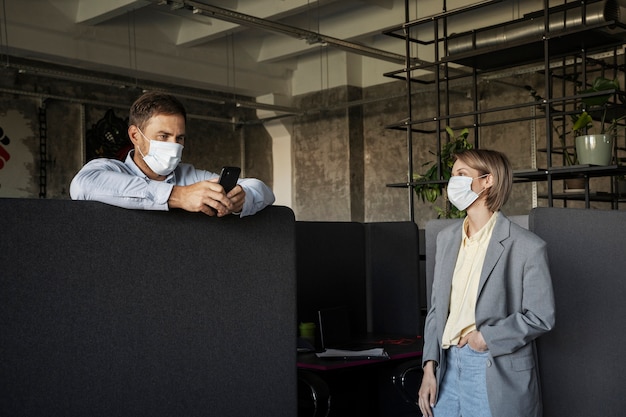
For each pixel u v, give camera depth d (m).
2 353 1.62
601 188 8.54
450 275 2.39
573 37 4.52
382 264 4.20
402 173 11.04
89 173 1.84
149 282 1.87
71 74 8.76
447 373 2.35
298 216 12.19
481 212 2.35
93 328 1.77
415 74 10.69
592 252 2.67
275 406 2.17
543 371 2.46
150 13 10.04
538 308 2.16
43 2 8.95
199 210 1.83
